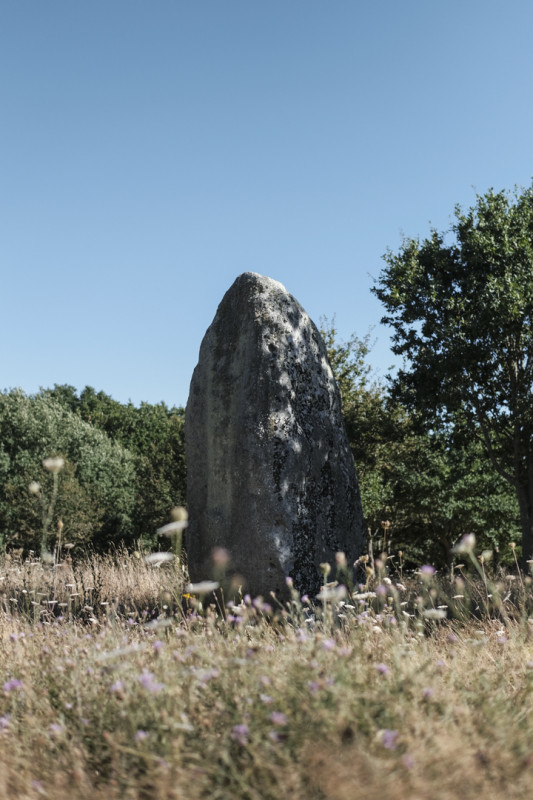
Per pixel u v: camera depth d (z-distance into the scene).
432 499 21.52
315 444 6.38
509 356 14.70
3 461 28.12
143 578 8.47
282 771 2.08
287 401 6.25
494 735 2.34
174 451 23.86
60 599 7.33
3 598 6.80
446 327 14.53
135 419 44.19
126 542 27.28
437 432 16.47
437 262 15.47
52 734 2.52
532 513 14.77
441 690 2.76
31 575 7.52
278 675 2.74
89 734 2.56
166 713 2.43
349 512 6.51
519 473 14.93
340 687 2.38
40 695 3.01
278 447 6.08
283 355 6.36
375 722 2.32
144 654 3.23
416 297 15.10
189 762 2.24
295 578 5.89
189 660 3.05
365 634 3.65
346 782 1.96
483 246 14.63
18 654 3.59
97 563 9.83
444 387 14.64
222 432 6.31
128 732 2.43
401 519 22.55
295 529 6.00
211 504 6.27
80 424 32.28
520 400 14.15
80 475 29.11
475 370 14.62
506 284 14.15
